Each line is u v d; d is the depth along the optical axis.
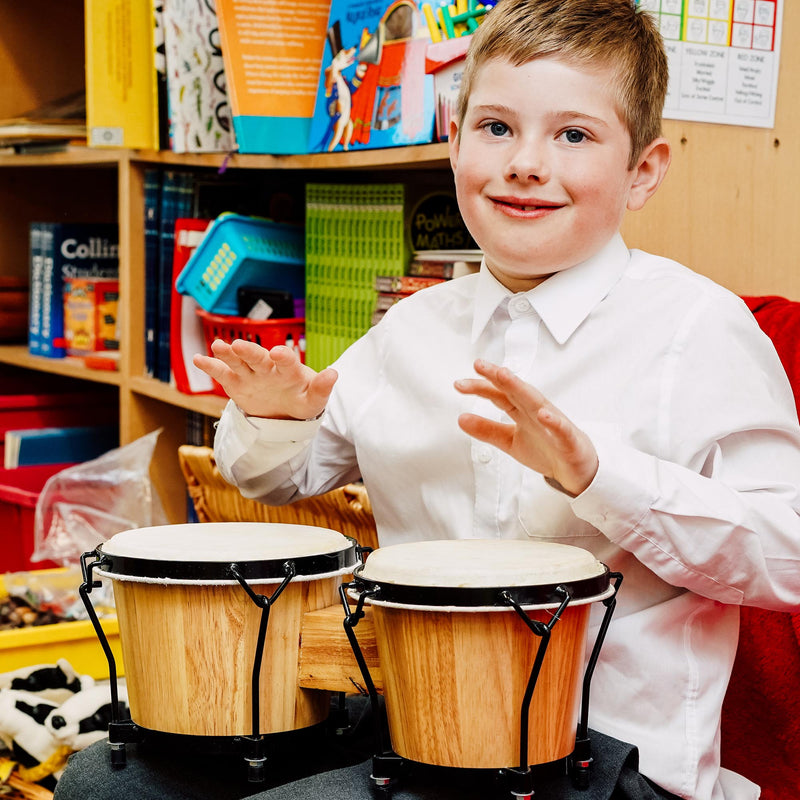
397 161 1.46
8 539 2.20
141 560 0.87
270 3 1.67
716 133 1.32
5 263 2.76
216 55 1.79
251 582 0.85
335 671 0.89
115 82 1.90
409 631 0.79
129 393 2.09
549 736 0.80
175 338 1.93
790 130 1.37
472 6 1.33
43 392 2.82
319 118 1.62
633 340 0.97
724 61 1.31
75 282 2.36
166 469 2.13
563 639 0.79
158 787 0.89
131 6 1.89
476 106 0.95
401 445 1.06
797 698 1.14
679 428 0.93
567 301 0.98
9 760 1.43
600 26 0.93
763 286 1.38
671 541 0.86
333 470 1.18
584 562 0.82
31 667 1.50
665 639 0.94
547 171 0.92
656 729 0.93
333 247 1.70
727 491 0.87
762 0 1.33
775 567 0.90
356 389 1.15
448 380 1.04
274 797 0.83
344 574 0.91
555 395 0.98
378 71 1.50
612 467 0.84
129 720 0.93
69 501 1.89
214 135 1.80
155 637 0.87
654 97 0.98
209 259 1.80
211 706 0.87
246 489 1.12
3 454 2.42
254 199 2.00
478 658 0.78
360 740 0.99
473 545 0.89
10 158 2.45
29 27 2.65
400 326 1.12
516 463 0.98
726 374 0.94
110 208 2.88
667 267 1.01
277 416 1.04
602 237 0.96
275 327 1.78
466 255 1.44
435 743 0.80
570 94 0.92
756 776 1.15
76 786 0.91
